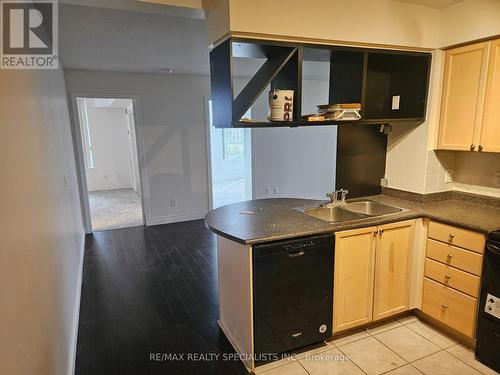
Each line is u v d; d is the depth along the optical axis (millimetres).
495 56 2279
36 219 1552
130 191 8289
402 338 2398
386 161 3113
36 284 1421
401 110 2885
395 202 2842
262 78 2285
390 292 2477
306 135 6297
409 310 2641
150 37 3113
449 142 2643
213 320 2674
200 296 3064
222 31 2041
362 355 2227
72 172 4121
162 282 3355
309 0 2127
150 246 4402
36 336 1342
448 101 2621
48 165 2131
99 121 8281
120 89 4855
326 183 6629
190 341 2412
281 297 2059
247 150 6047
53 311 1760
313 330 2219
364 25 2311
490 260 2023
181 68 4629
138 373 2105
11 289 1054
